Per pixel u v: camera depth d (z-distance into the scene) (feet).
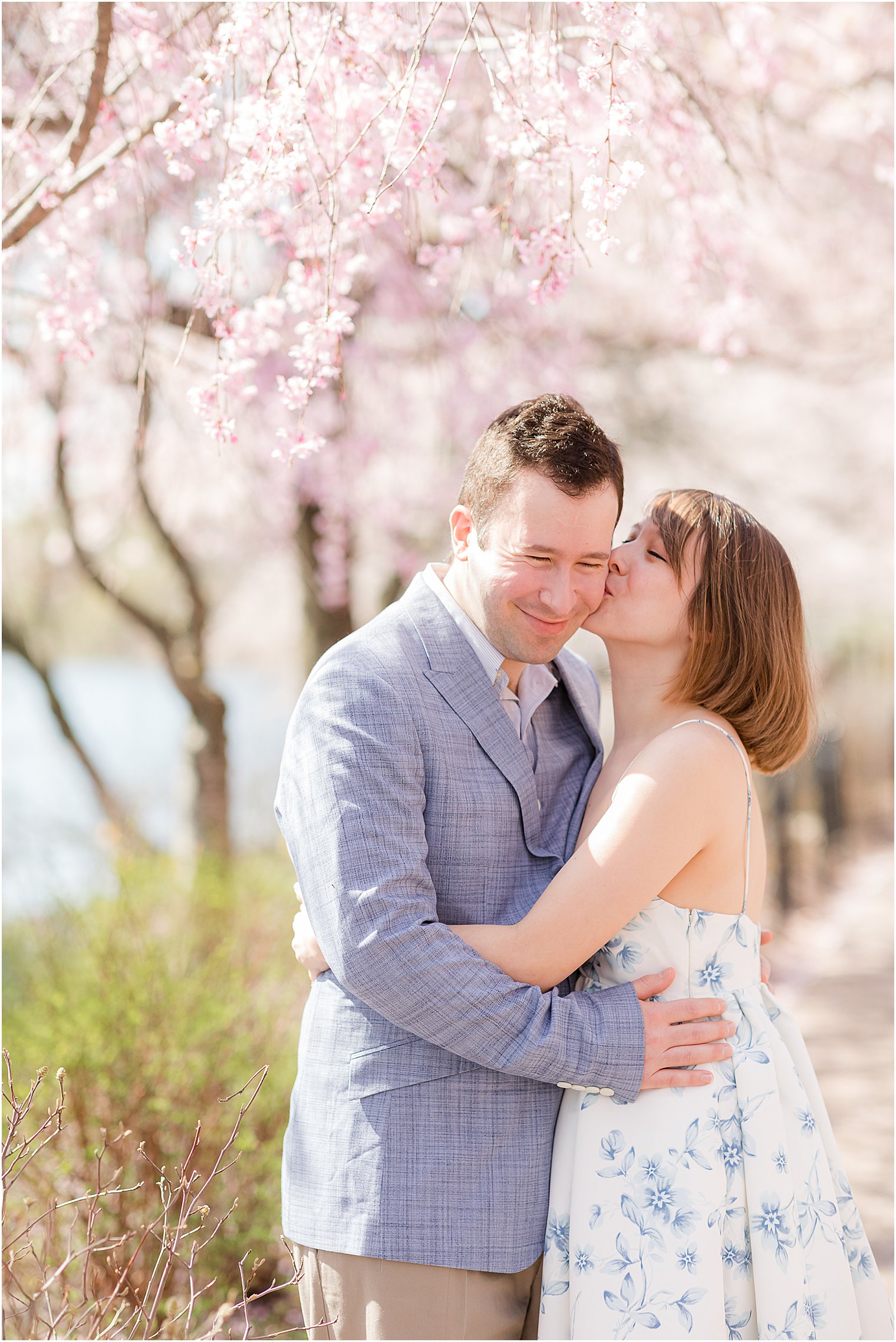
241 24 6.59
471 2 6.94
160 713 37.09
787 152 15.52
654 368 20.97
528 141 7.03
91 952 11.79
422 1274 5.37
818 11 13.48
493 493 5.71
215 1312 8.29
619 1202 5.42
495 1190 5.47
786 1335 5.27
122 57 8.29
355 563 19.49
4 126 8.91
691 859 5.81
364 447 16.46
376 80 7.41
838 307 19.85
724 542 6.05
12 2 8.70
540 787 6.22
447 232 10.27
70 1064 8.96
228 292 7.90
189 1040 9.80
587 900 5.47
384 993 5.16
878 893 31.68
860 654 50.62
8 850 15.57
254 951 13.24
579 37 7.40
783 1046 5.89
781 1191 5.46
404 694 5.64
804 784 35.01
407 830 5.40
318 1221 5.54
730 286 12.00
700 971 5.80
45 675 19.22
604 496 5.64
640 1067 5.40
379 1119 5.48
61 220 8.54
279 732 31.07
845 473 25.21
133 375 12.96
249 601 36.40
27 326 12.41
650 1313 5.24
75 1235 7.97
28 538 27.12
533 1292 5.82
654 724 6.16
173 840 22.75
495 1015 5.17
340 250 7.88
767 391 23.15
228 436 7.47
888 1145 13.30
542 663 5.82
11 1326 6.21
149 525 18.80
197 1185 8.66
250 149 7.08
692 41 10.07
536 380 15.90
